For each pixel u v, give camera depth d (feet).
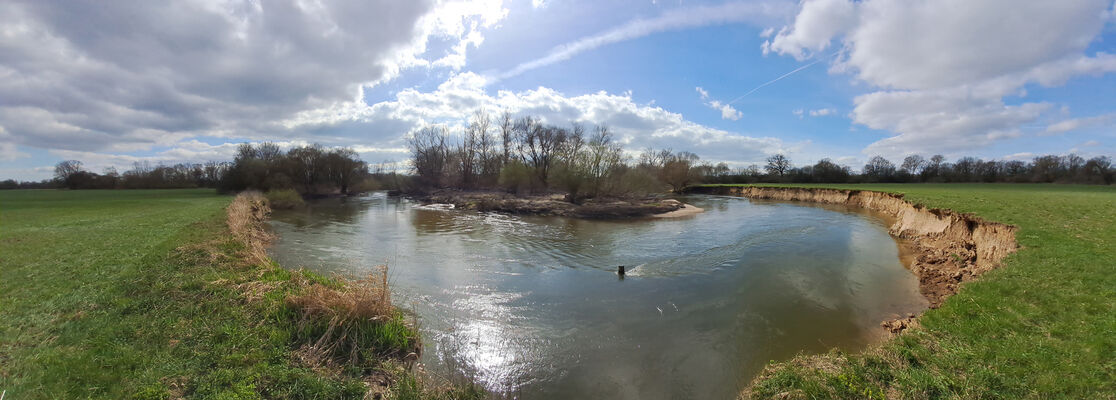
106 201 108.06
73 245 40.19
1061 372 15.05
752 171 285.02
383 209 118.62
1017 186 158.30
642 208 99.35
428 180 199.82
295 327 21.21
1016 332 18.86
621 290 34.88
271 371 17.20
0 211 76.02
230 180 163.43
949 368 16.55
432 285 35.88
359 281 26.84
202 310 23.06
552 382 20.02
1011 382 14.85
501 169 171.01
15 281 27.40
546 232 70.08
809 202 144.56
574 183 114.11
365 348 20.42
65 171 210.38
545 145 178.81
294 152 187.73
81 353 17.28
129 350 17.85
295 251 51.49
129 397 14.56
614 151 118.01
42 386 14.64
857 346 23.45
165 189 200.64
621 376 20.63
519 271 41.47
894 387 15.83
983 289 25.16
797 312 29.40
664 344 24.21
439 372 20.42
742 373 20.76
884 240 59.57
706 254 49.42
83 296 24.44
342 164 189.67
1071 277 24.48
